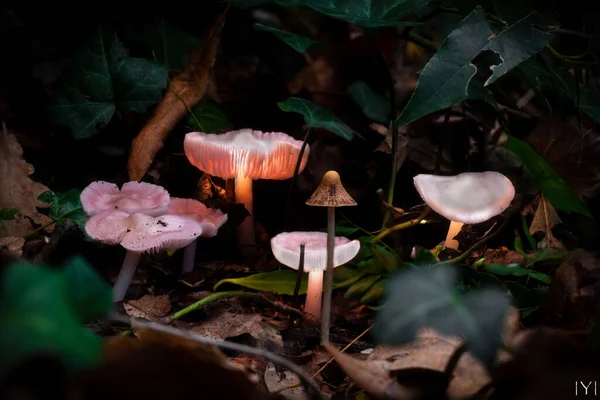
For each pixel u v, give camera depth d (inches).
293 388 13.9
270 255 17.9
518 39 16.3
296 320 15.7
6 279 10.5
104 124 19.5
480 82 18.9
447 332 12.9
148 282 16.7
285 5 18.4
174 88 19.0
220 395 12.1
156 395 11.9
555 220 17.2
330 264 14.1
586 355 12.8
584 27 18.4
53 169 19.2
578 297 14.4
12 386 11.3
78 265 11.4
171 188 19.1
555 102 19.0
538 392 12.6
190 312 15.6
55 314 10.3
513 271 16.0
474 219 15.8
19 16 19.5
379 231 17.7
